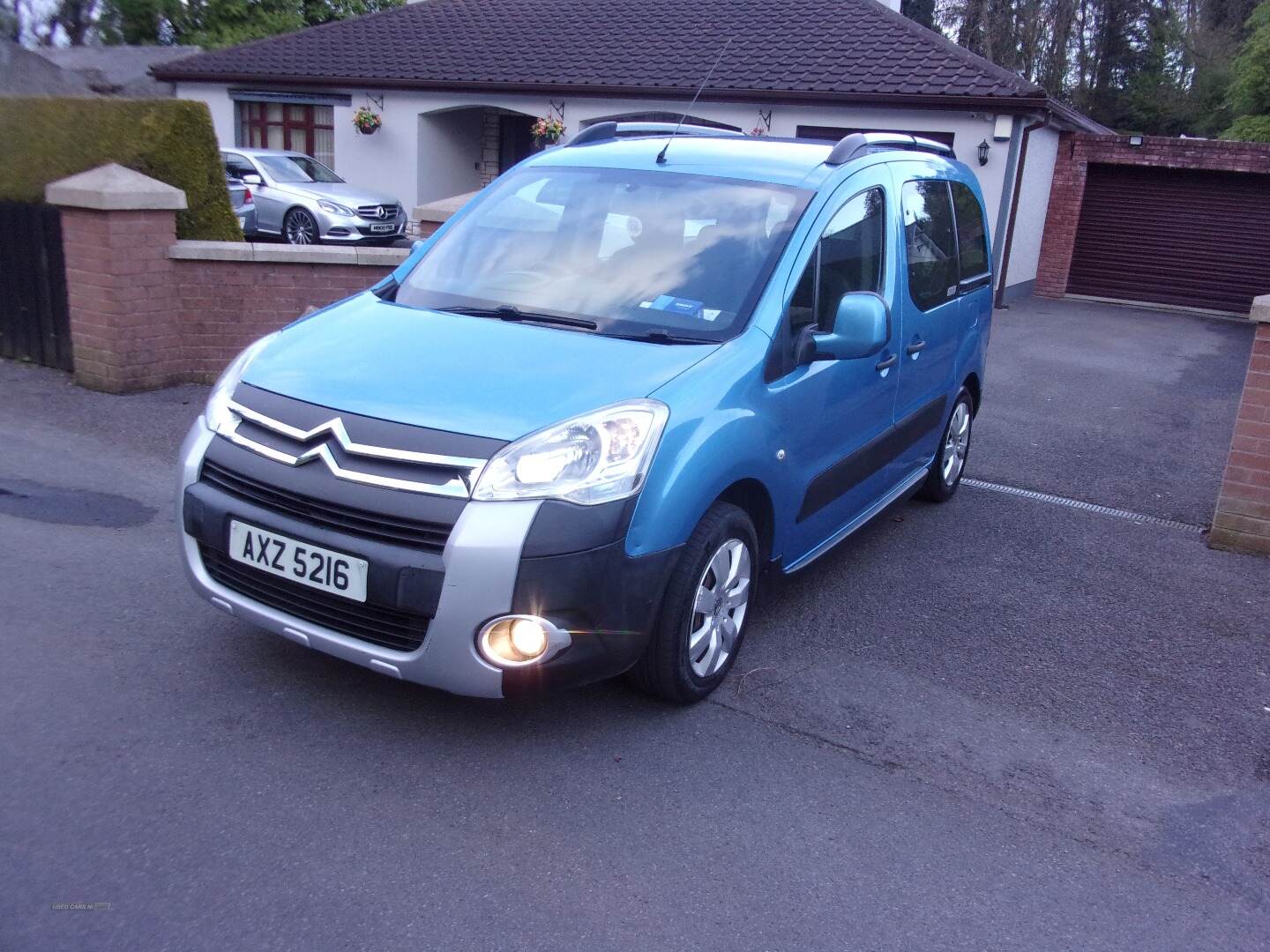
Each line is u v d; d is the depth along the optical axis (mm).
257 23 28531
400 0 30844
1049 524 6559
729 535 3906
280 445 3498
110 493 5715
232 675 3908
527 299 4277
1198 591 5605
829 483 4633
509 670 3291
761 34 17562
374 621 3365
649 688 3850
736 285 4188
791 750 3760
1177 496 7344
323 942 2689
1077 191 18562
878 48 16328
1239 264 18016
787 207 4504
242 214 17469
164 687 3801
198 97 20625
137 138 8711
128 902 2768
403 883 2928
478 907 2863
